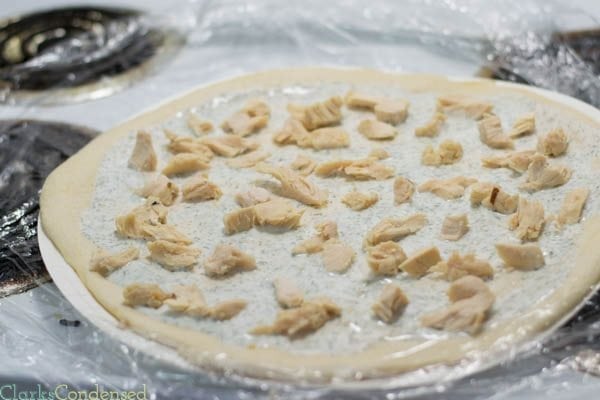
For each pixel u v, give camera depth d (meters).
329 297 0.70
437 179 0.78
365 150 0.82
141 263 0.74
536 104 0.84
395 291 0.69
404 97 0.87
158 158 0.83
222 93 0.90
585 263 0.70
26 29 1.02
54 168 0.84
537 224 0.73
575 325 0.68
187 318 0.70
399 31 0.98
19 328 0.71
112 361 0.68
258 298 0.71
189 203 0.79
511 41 0.94
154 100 0.91
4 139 0.88
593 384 0.65
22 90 0.94
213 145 0.83
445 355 0.66
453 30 0.97
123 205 0.79
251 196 0.77
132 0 1.06
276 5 1.03
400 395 0.65
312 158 0.82
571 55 0.92
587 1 0.99
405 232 0.74
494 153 0.80
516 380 0.65
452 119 0.84
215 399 0.66
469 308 0.68
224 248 0.73
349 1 1.02
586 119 0.82
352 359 0.67
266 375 0.66
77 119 0.90
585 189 0.75
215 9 1.03
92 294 0.72
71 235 0.77
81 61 0.97
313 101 0.88
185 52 0.98
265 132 0.85
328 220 0.75
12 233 0.79
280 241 0.75
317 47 0.97
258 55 0.97
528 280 0.70
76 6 1.05
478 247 0.72
